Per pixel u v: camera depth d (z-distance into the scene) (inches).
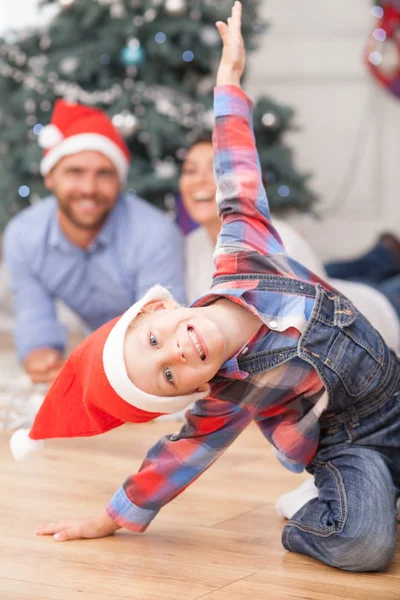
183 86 155.4
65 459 79.7
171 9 145.5
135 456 80.7
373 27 193.3
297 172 162.7
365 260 166.1
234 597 46.8
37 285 121.9
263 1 195.8
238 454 81.2
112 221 115.1
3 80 160.1
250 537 57.8
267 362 54.4
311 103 197.8
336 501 53.1
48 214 118.9
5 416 96.1
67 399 55.6
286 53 197.2
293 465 57.8
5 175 158.2
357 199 198.1
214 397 55.8
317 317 55.4
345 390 54.8
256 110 159.2
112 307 119.6
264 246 59.1
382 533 50.4
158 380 51.3
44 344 118.7
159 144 145.9
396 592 47.7
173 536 58.1
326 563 52.2
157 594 47.3
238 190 59.8
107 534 58.2
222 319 54.1
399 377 57.3
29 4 194.2
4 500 66.8
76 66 151.8
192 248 114.3
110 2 148.3
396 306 135.0
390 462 56.2
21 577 50.2
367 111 195.9
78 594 47.4
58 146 112.2
